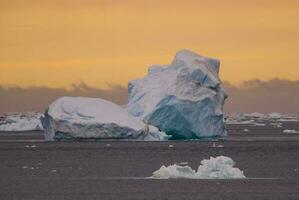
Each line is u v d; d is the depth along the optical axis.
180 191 192.88
